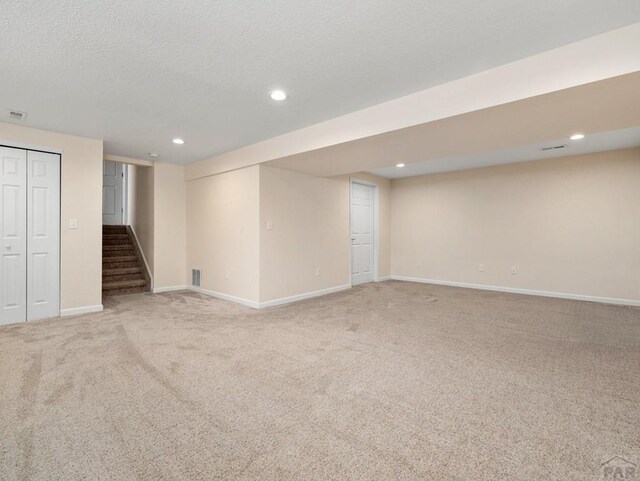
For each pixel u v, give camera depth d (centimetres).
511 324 354
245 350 274
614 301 461
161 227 534
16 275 349
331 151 360
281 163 421
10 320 346
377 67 233
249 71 237
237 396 199
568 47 206
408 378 224
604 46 195
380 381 220
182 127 358
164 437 159
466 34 195
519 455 148
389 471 138
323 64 228
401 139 316
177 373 229
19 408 183
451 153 372
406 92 273
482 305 447
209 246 513
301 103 294
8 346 279
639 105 235
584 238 485
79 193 389
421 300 481
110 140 405
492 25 186
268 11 173
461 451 151
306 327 342
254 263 434
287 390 207
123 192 717
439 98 261
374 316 388
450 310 418
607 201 468
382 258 682
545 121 268
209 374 228
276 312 406
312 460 145
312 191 507
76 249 388
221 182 489
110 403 189
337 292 546
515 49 211
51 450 149
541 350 277
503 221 559
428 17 179
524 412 183
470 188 596
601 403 193
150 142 415
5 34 190
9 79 246
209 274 511
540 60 216
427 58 221
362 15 177
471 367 242
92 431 163
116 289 508
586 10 173
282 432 164
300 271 485
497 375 229
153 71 236
